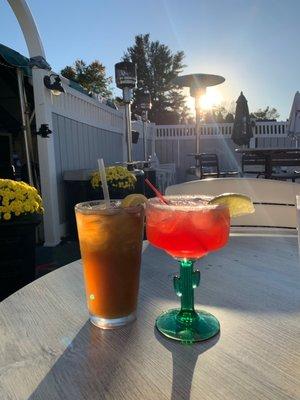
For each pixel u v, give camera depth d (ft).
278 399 1.80
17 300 3.07
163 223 2.51
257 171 26.43
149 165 26.20
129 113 20.03
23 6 14.05
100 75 76.74
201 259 4.04
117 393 1.87
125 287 2.55
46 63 14.84
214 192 6.12
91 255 2.52
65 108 17.61
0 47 12.89
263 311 2.77
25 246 8.20
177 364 2.10
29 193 8.25
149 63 136.77
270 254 4.20
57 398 1.85
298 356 2.16
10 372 2.07
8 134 29.09
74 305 2.96
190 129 45.24
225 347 2.27
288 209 6.14
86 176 15.90
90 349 2.29
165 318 2.61
